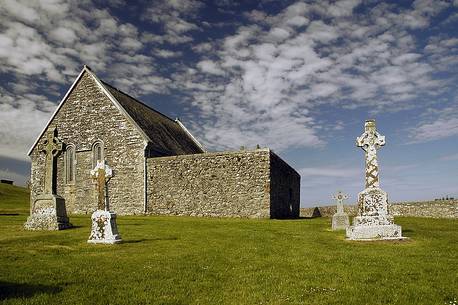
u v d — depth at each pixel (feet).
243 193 97.76
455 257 39.45
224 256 40.81
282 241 52.21
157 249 45.11
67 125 120.47
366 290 28.22
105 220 50.24
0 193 174.81
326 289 28.50
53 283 29.09
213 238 55.16
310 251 43.50
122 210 110.22
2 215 96.02
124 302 25.27
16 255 40.14
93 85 119.44
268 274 32.78
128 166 111.34
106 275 32.01
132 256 40.57
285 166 114.11
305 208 147.95
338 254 41.34
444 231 67.41
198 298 26.45
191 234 59.77
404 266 35.17
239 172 98.94
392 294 27.25
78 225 72.69
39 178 121.90
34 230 63.62
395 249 44.16
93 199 114.83
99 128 116.37
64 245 47.62
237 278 31.71
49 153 68.49
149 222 80.33
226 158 100.83
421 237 54.54
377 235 51.44
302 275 32.32
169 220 86.02
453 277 31.50
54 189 68.08
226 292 27.86
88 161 116.67
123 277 31.45
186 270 34.06
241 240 53.16
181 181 104.88
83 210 115.34
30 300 24.85
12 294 26.18
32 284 28.68
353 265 35.73
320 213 146.92
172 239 53.98
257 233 61.57
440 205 119.34
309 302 25.73
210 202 100.89
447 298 26.58
